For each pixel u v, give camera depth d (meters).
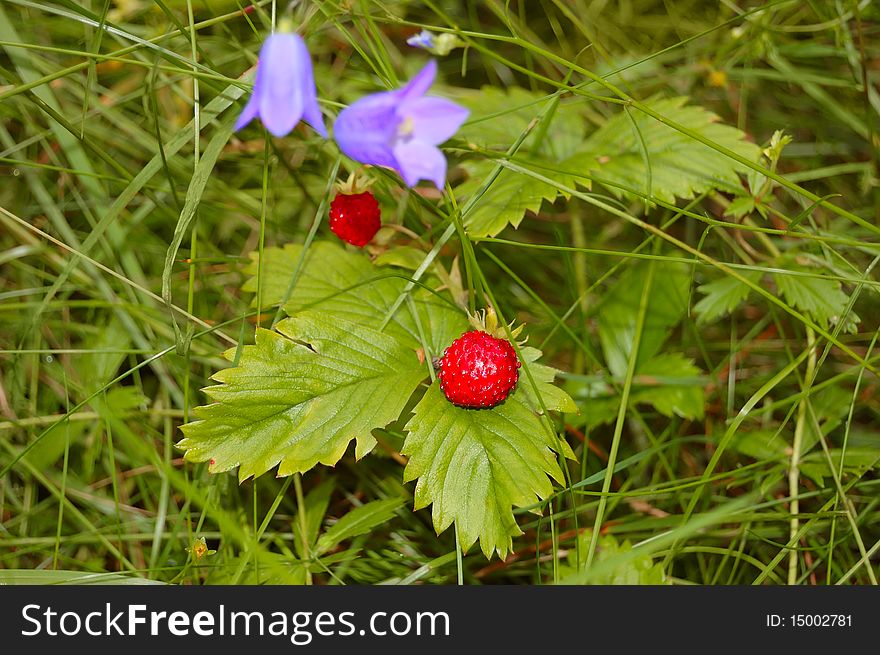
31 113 0.36
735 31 0.37
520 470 0.29
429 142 0.25
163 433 0.34
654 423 0.36
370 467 0.34
